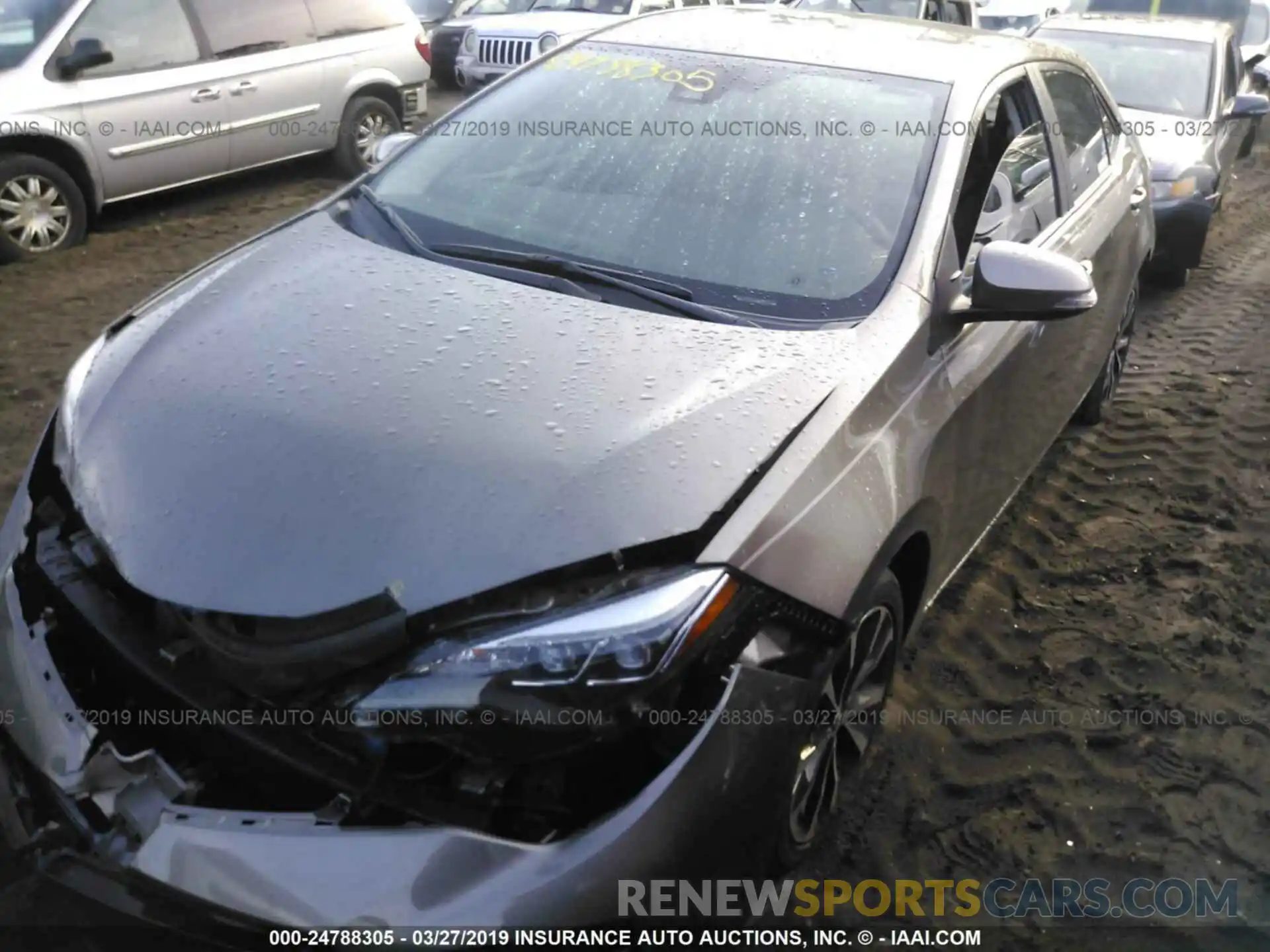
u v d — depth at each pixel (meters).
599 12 11.38
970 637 3.65
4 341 5.29
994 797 3.00
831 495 2.35
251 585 2.05
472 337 2.54
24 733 2.21
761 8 4.22
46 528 2.45
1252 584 4.02
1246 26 14.01
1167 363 6.16
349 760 1.99
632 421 2.30
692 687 2.05
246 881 1.96
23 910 2.48
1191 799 3.04
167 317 2.78
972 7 12.61
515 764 1.97
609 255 2.98
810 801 2.55
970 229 3.17
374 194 3.32
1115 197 4.59
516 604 2.01
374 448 2.22
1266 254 8.77
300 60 7.88
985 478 3.32
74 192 6.65
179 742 2.09
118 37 6.86
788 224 3.02
